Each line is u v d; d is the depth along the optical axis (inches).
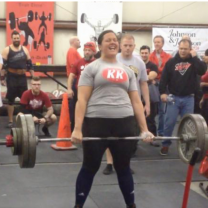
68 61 319.6
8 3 395.2
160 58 301.1
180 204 176.2
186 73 236.2
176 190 192.7
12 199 177.0
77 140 144.6
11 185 194.2
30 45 404.5
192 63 235.8
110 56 149.5
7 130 308.3
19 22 399.9
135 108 153.9
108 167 210.8
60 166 225.0
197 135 149.2
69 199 178.4
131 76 153.8
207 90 241.4
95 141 148.5
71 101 277.6
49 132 304.5
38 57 406.9
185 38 245.4
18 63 310.7
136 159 241.1
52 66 350.9
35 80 271.1
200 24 433.1
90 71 148.0
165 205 174.6
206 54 269.7
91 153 149.6
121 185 157.0
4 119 348.5
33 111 277.3
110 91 147.8
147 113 205.3
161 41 301.0
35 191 187.0
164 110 272.1
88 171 153.6
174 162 237.1
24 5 398.3
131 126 151.5
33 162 140.3
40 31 403.9
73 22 411.8
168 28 415.8
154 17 426.6
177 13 429.1
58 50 414.3
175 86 238.2
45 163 229.3
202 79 242.5
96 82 147.4
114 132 149.1
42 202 174.4
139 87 206.1
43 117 277.7
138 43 428.1
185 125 159.6
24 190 187.9
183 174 215.9
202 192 190.7
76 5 411.2
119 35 226.1
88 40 406.6
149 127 269.3
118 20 409.4
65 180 202.5
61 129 258.1
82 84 148.3
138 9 423.2
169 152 257.0
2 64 289.3
